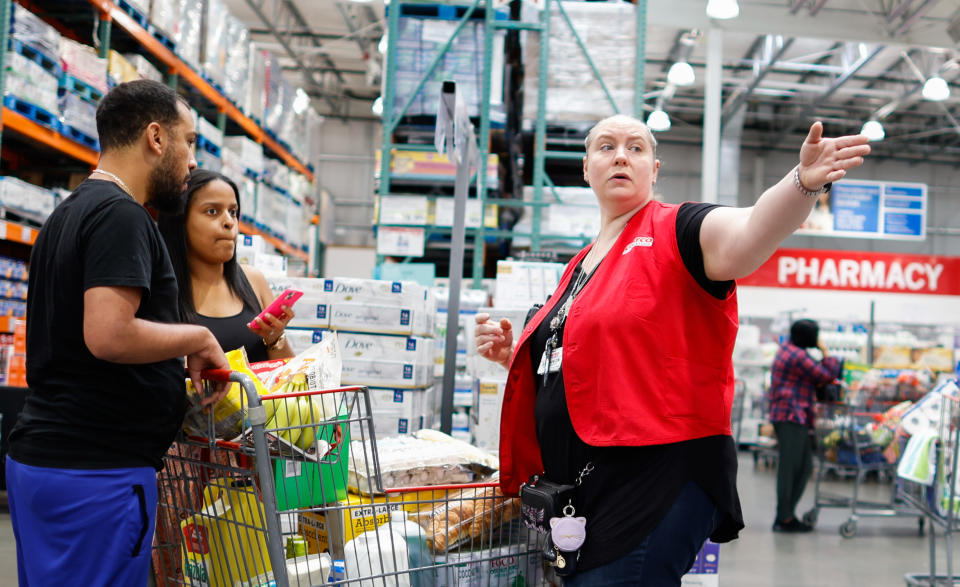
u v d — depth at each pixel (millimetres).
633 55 5742
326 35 15148
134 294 1354
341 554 1658
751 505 6660
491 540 1674
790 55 15055
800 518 6082
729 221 1357
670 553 1410
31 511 1389
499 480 1735
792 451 5461
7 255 6055
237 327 2045
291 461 1521
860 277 16062
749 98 16359
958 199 19500
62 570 1366
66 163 6531
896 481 5953
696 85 16875
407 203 5543
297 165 10883
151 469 1455
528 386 1715
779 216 1235
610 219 1706
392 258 7184
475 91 5637
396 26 5699
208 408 1514
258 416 1420
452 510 1729
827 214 15766
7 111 4734
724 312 1470
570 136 5969
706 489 1436
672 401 1436
